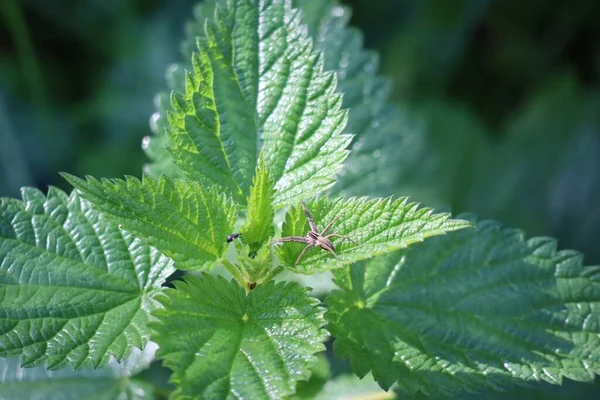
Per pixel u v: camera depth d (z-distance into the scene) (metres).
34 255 0.50
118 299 0.50
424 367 0.50
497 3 0.95
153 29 0.92
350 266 0.52
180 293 0.47
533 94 0.92
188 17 0.92
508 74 0.93
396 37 0.91
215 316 0.47
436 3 0.90
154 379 0.59
